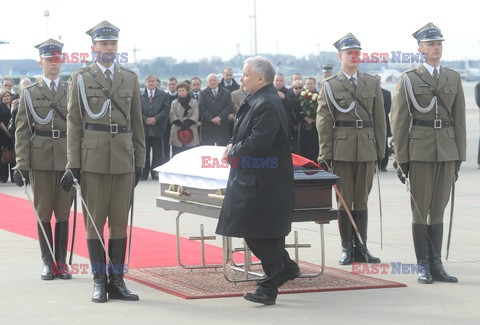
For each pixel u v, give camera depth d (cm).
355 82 970
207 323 695
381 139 978
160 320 706
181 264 910
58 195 895
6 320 712
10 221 1286
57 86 899
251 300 749
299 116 1875
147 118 1892
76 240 1108
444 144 870
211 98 1886
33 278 881
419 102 871
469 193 1602
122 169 787
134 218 1315
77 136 790
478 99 2097
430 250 868
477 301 768
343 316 714
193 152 902
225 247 818
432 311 731
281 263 759
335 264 953
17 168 888
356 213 968
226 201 753
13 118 1703
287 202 747
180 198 884
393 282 841
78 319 712
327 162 972
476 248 1043
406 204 1465
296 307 746
